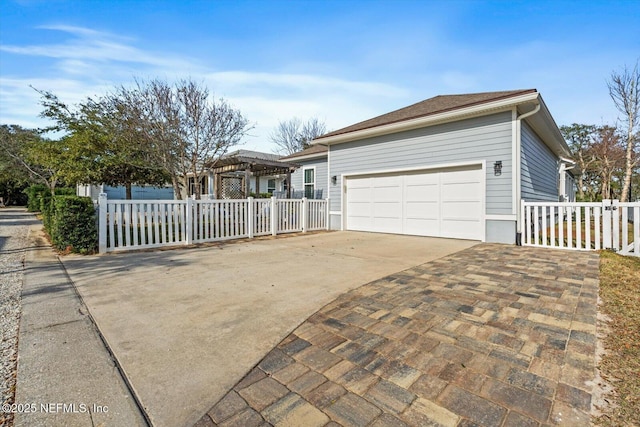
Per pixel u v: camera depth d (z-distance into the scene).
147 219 7.05
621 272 4.47
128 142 10.51
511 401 1.72
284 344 2.45
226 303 3.38
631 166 13.83
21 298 3.57
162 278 4.43
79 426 1.57
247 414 1.66
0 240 8.20
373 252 6.48
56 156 11.68
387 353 2.27
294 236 9.32
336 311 3.10
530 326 2.67
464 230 8.11
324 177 14.19
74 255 6.16
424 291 3.67
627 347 2.27
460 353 2.24
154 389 1.89
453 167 8.27
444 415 1.62
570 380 1.90
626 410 1.62
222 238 8.36
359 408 1.69
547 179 11.46
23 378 1.99
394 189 9.60
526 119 7.89
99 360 2.22
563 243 7.11
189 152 11.20
